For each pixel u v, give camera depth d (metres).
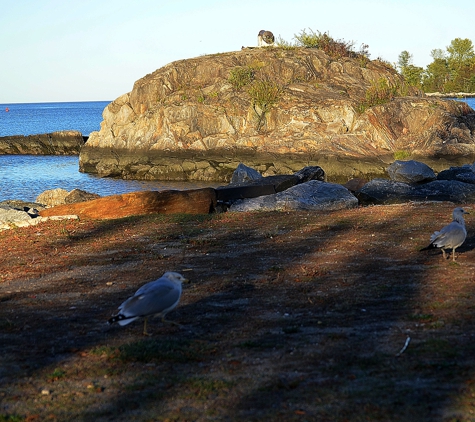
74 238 17.11
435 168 52.47
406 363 6.89
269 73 68.12
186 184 53.09
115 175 58.94
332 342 7.83
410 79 79.19
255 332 8.47
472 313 8.73
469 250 13.42
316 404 5.93
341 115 59.28
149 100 67.38
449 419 5.46
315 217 19.11
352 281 11.19
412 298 9.80
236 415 5.80
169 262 13.60
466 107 63.25
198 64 70.12
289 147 57.22
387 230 16.30
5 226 19.41
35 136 84.75
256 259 13.59
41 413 6.05
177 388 6.55
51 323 9.29
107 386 6.71
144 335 8.55
